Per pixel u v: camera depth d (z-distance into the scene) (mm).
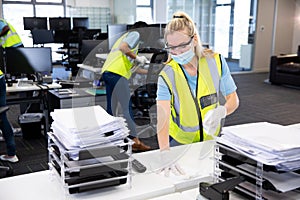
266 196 1049
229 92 1513
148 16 8680
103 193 1152
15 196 1154
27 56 3869
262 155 1041
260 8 8812
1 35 3867
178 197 1165
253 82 7746
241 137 1124
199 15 8297
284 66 7164
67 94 3229
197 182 1263
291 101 5938
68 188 1109
